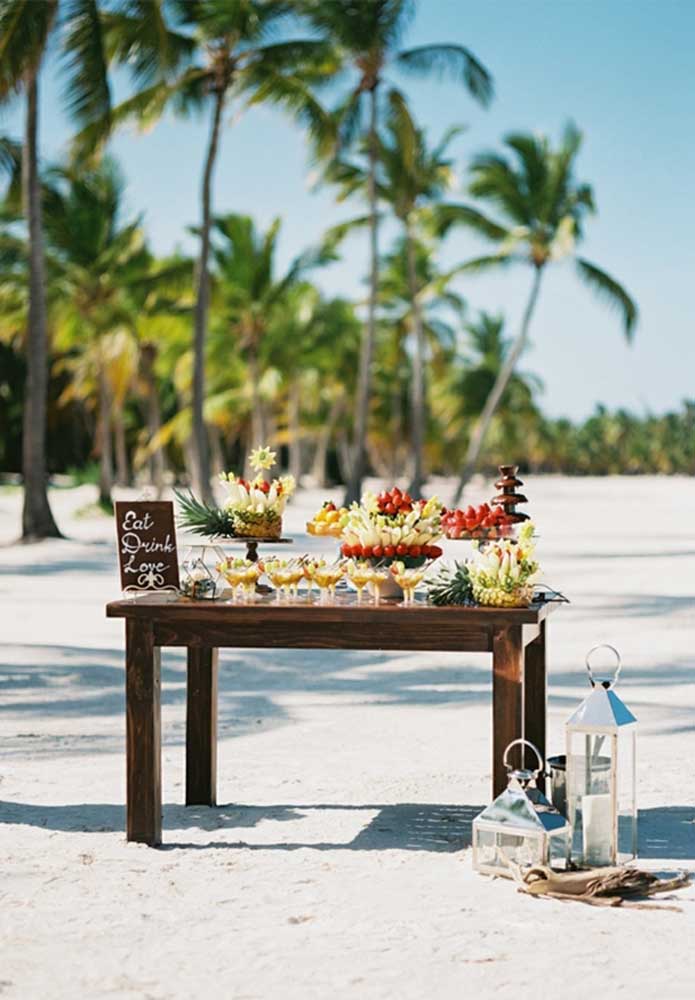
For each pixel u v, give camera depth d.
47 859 4.86
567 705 8.26
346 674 9.76
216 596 5.31
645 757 6.73
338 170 35.94
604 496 59.19
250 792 6.02
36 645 10.77
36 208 23.77
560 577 17.62
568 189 36.31
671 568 19.00
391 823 5.44
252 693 8.91
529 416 69.81
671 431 138.25
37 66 20.30
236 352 46.09
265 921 4.14
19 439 59.53
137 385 49.94
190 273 34.47
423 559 5.32
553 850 4.80
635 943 3.93
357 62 31.30
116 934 4.01
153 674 5.13
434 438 70.81
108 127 20.95
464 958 3.79
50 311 36.94
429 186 37.81
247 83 27.84
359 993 3.51
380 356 58.06
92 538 25.72
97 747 6.99
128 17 21.89
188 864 4.81
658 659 10.26
